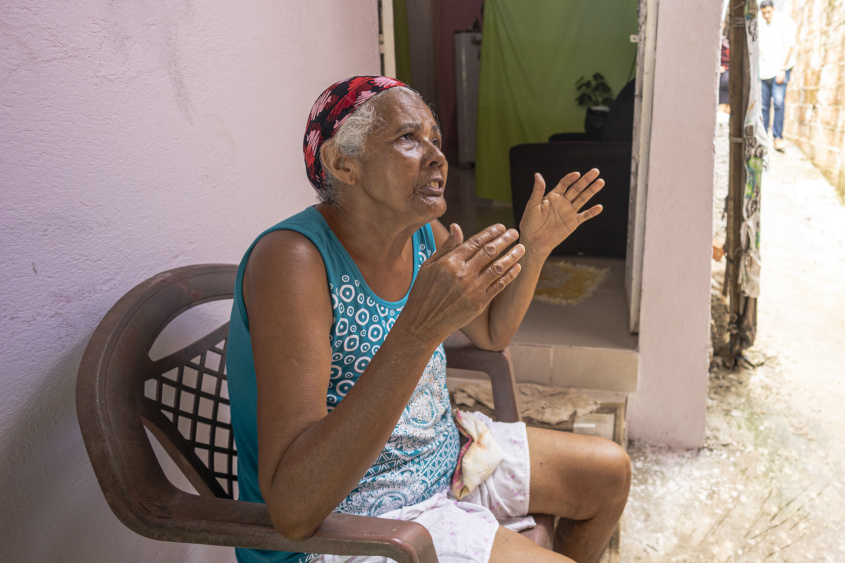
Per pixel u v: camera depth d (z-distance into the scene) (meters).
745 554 2.00
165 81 1.39
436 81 7.47
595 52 5.19
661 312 2.43
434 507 1.23
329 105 1.11
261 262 1.06
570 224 1.33
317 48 2.06
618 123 3.78
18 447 1.08
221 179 1.61
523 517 1.37
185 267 1.33
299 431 0.94
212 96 1.55
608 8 5.07
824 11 7.24
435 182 1.11
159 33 1.36
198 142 1.51
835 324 3.54
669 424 2.55
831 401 2.79
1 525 1.04
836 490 2.26
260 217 1.79
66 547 1.18
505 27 5.29
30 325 1.09
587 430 2.38
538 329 2.85
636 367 2.53
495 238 0.90
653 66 2.27
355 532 0.93
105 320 1.14
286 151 1.91
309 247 1.08
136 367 1.14
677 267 2.37
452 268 0.87
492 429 1.42
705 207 2.27
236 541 0.96
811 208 5.95
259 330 1.01
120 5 1.25
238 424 1.21
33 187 1.09
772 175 7.16
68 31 1.14
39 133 1.09
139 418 1.11
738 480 2.35
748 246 2.88
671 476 2.39
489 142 5.52
